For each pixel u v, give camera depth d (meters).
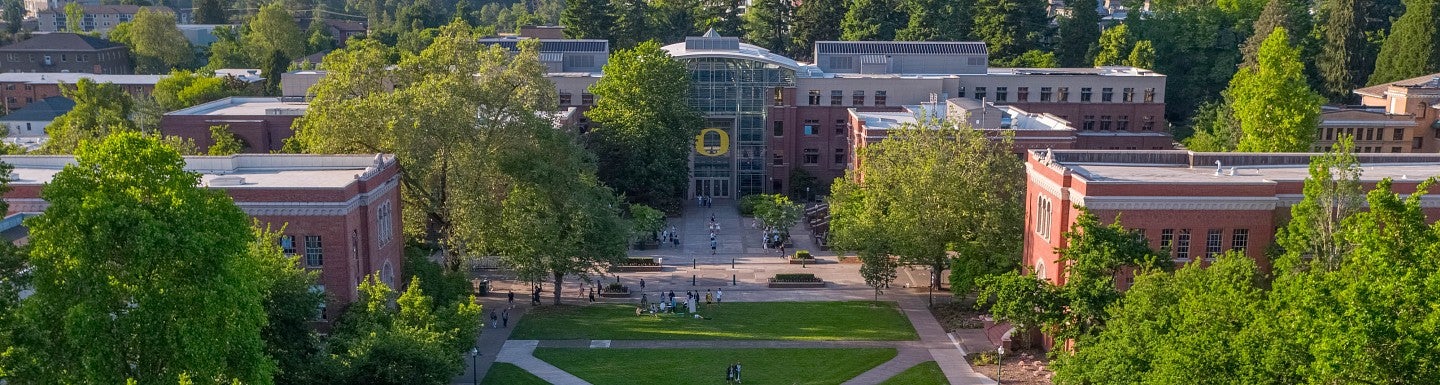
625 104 130.25
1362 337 38.16
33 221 41.59
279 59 182.62
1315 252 56.91
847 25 194.00
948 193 88.06
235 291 42.91
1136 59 171.25
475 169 84.88
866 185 97.31
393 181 79.88
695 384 71.12
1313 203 57.31
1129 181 69.38
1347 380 39.53
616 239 91.38
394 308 68.81
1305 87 105.19
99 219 40.19
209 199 44.12
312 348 59.31
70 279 41.34
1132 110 145.88
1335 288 42.94
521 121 86.50
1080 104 145.75
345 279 70.00
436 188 87.94
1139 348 51.47
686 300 93.19
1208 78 181.88
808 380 71.94
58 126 134.25
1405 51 157.75
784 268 106.88
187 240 41.06
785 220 116.06
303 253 69.88
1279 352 42.34
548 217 86.38
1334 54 168.25
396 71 92.06
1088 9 190.25
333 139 84.94
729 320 87.06
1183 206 69.12
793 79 139.25
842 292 97.12
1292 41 175.88
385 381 56.62
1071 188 71.44
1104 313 61.22
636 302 93.50
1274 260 63.22
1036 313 65.06
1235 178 75.94
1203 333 46.94
